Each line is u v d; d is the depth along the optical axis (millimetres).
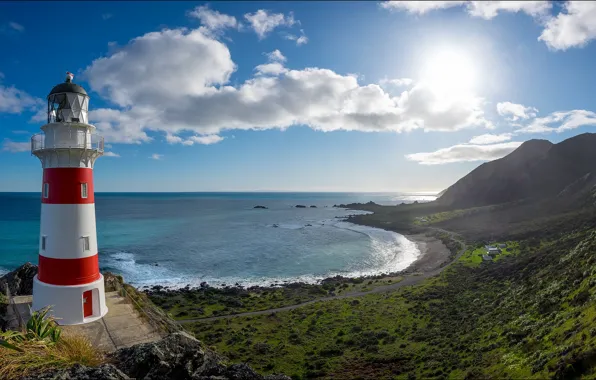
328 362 28500
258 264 72562
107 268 65625
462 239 91875
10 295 22859
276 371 27391
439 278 56594
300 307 45031
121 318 19766
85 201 19359
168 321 24844
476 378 20438
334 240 101938
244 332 36156
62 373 8516
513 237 79500
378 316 39938
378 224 134750
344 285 55562
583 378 14000
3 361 8656
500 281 46125
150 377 10023
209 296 50031
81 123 18844
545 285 32688
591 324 17750
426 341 31000
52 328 11039
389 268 71125
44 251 18953
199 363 11234
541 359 18062
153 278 60781
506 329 26750
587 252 32469
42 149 18312
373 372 26172
